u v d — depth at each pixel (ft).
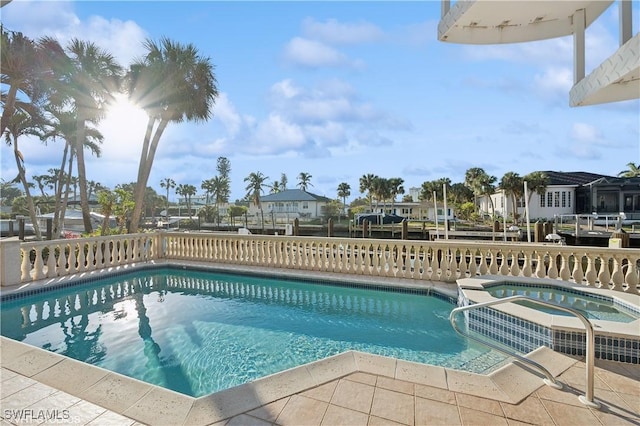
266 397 9.74
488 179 150.30
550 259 23.63
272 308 23.21
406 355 15.78
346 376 10.90
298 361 15.42
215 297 25.85
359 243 28.66
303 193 180.65
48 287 24.57
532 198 121.49
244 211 168.86
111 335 18.39
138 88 43.70
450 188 177.17
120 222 50.72
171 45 43.98
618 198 103.19
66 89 43.19
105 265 31.30
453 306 22.54
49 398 9.78
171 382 13.61
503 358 15.05
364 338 17.94
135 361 15.38
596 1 20.10
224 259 34.30
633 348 12.30
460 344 16.98
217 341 17.63
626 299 17.63
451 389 10.16
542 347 13.46
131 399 9.72
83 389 10.25
